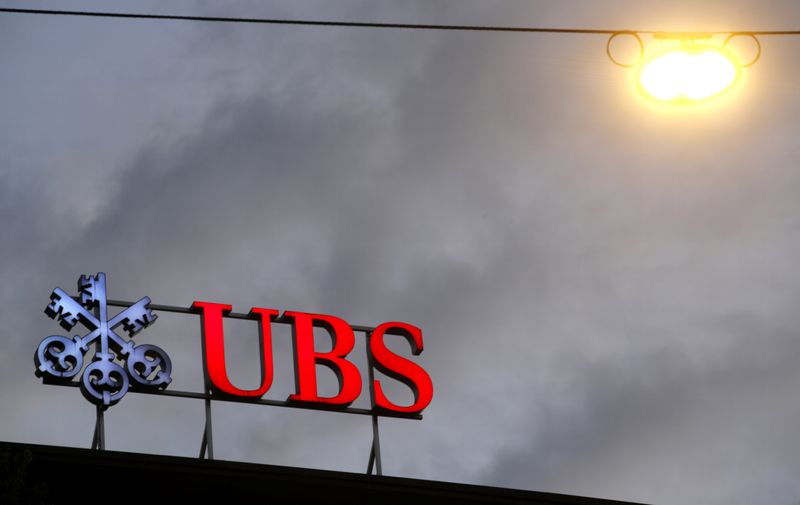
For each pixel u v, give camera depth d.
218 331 38.03
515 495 35.91
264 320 38.94
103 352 36.28
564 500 36.19
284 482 34.12
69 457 32.25
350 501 34.94
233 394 36.88
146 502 33.72
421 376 39.31
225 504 34.25
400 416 38.56
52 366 35.66
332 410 38.09
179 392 36.50
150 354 36.94
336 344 39.06
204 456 35.88
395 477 35.09
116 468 32.69
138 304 37.91
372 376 39.19
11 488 26.48
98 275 37.94
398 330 40.50
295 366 38.47
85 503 33.16
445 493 35.34
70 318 36.72
